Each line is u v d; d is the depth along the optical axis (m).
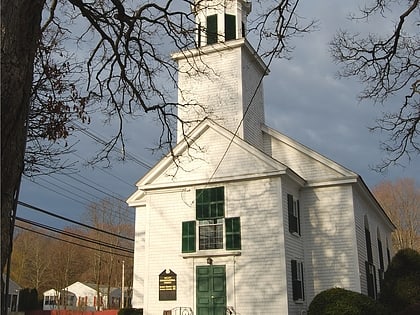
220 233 21.66
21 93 5.30
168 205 23.03
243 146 22.16
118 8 9.42
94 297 71.06
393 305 21.11
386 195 67.19
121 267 66.12
